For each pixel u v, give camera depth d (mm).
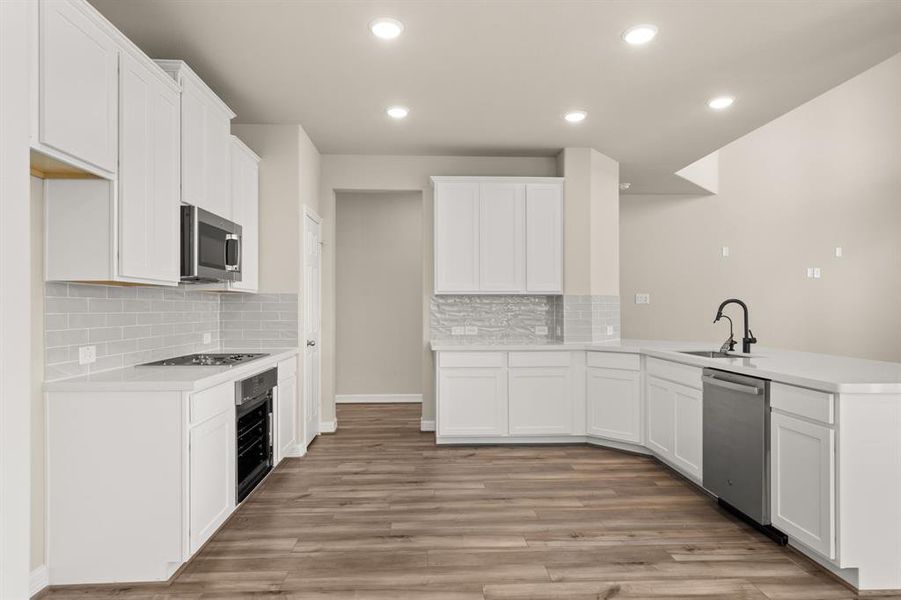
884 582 2273
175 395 2346
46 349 2314
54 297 2354
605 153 5121
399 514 3102
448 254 4902
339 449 4539
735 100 3822
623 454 4383
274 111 4020
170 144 2715
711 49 3059
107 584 2322
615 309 5180
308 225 4543
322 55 3123
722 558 2559
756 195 7035
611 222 5199
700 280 6988
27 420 594
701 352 3791
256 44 2986
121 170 2293
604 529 2893
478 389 4641
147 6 2590
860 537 2277
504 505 3246
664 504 3264
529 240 4918
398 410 6215
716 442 3180
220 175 3357
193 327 3797
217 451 2689
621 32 2865
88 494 2320
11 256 574
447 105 3910
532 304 5289
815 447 2400
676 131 4492
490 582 2336
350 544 2711
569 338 4914
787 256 7016
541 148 4980
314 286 4812
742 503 2918
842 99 7051
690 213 6996
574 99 3803
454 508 3195
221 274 3248
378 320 6730
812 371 2676
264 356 3574
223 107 3359
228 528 2908
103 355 2717
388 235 6734
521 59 3176
